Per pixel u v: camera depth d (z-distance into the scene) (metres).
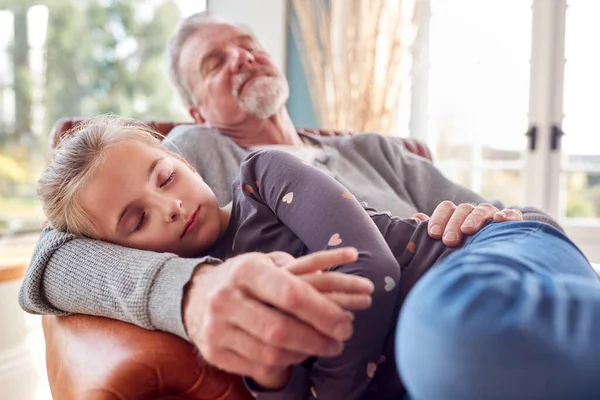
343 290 0.54
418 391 0.48
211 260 0.66
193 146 1.22
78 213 0.81
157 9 2.50
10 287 1.51
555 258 0.60
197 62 1.51
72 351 0.69
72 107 2.39
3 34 2.21
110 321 0.72
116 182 0.80
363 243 0.68
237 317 0.51
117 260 0.73
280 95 1.47
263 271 0.52
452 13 2.40
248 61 1.48
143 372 0.59
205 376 0.60
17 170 2.24
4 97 2.22
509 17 2.34
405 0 2.21
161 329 0.65
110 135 0.85
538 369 0.43
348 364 0.62
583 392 0.43
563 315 0.45
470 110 2.42
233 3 2.39
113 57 2.47
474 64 2.39
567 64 2.30
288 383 0.59
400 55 2.18
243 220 0.85
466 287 0.49
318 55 2.24
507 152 2.39
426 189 1.33
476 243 0.69
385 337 0.68
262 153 0.84
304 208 0.75
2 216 2.17
